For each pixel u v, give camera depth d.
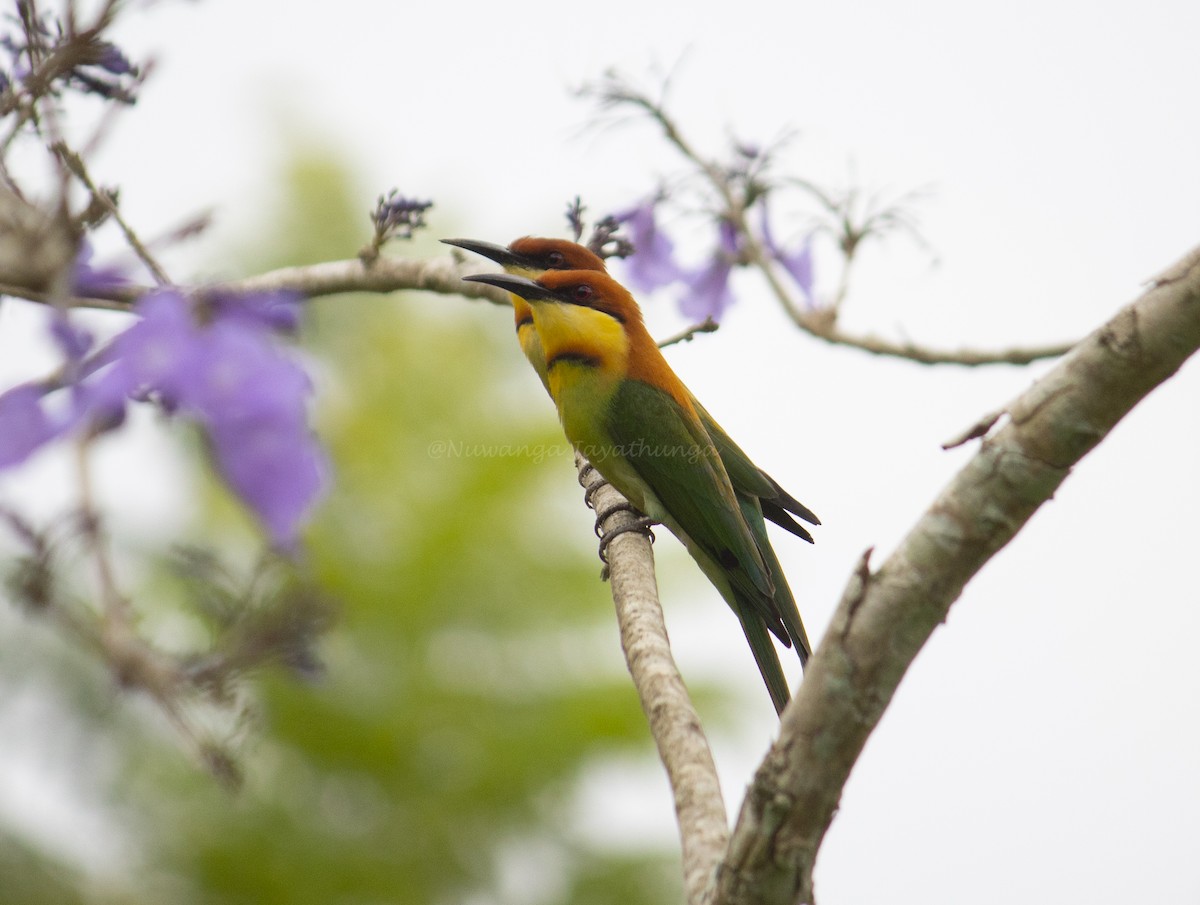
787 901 5.07
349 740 16.17
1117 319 4.78
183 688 2.99
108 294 4.03
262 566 3.18
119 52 4.79
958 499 4.91
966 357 10.58
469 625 16.84
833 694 4.91
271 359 3.15
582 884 16.42
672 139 10.68
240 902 15.87
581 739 16.55
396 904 16.19
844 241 10.72
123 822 15.30
